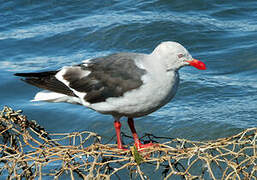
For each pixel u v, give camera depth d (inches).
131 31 673.0
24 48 658.2
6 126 304.7
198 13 741.3
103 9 780.0
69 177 401.4
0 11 790.5
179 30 669.9
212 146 251.3
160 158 247.0
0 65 609.3
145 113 313.3
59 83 326.0
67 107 513.7
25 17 768.3
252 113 462.9
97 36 673.0
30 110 503.8
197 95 510.0
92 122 478.9
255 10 746.2
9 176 272.4
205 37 650.8
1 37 695.1
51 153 265.4
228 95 504.4
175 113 480.4
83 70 322.7
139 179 396.8
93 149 269.4
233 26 690.8
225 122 450.0
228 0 780.0
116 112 315.3
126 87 299.9
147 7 770.2
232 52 605.3
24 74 330.0
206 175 390.6
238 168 249.9
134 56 313.3
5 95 534.0
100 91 309.9
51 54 639.8
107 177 243.6
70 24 728.3
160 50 301.1
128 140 442.3
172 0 780.6
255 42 627.5
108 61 317.7
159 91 298.0
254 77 543.8
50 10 789.2
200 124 452.1
